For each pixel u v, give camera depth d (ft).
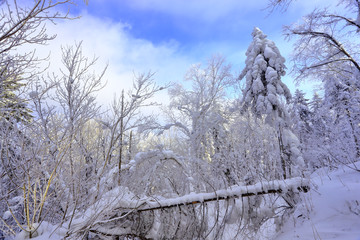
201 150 45.21
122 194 14.90
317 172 25.07
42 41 11.66
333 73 30.94
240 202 15.65
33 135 13.02
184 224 15.70
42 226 12.19
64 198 14.52
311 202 16.08
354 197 14.53
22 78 13.46
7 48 11.14
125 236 15.56
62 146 13.70
